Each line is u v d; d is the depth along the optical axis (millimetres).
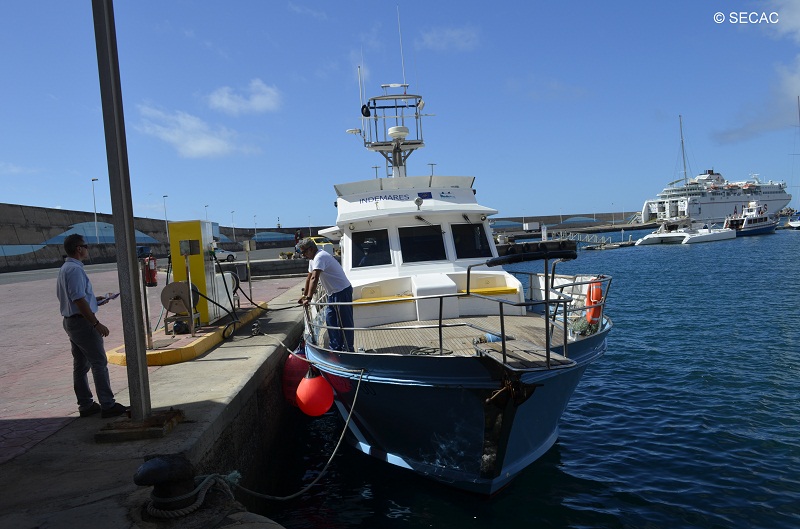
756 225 80812
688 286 26984
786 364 11836
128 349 5301
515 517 6352
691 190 119250
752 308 19266
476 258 9094
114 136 5062
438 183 9906
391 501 6863
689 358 12750
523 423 6426
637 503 6570
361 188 9922
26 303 16469
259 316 13125
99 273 28375
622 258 52969
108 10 5016
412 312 7871
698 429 8609
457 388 5859
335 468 7957
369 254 8906
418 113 12812
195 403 6129
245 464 6680
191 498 3902
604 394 10531
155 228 60562
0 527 3682
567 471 7422
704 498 6617
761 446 7887
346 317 7047
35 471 4555
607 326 7406
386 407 6570
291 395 9031
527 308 8195
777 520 6098
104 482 4312
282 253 31344
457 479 6676
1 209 39594
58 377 7750
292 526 6430
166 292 9508
